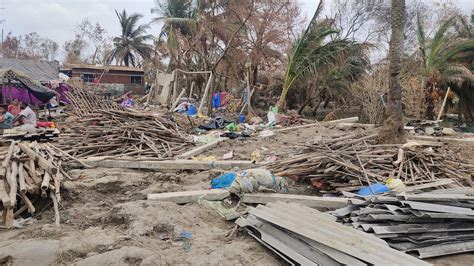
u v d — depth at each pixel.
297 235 4.81
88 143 11.14
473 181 8.04
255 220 5.54
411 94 22.98
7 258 4.82
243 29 25.81
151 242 5.20
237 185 7.20
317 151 8.70
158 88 27.62
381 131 9.84
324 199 6.74
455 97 28.62
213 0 25.23
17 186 6.21
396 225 5.08
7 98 20.42
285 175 8.18
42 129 12.33
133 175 8.67
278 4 28.08
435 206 5.26
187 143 12.30
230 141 13.24
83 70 40.62
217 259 4.72
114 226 5.83
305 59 20.98
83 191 7.44
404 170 8.01
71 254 4.88
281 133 14.87
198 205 6.86
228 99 24.42
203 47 27.55
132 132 11.77
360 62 26.59
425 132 15.15
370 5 29.31
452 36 26.53
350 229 4.92
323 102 36.09
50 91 20.94
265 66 31.50
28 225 5.88
